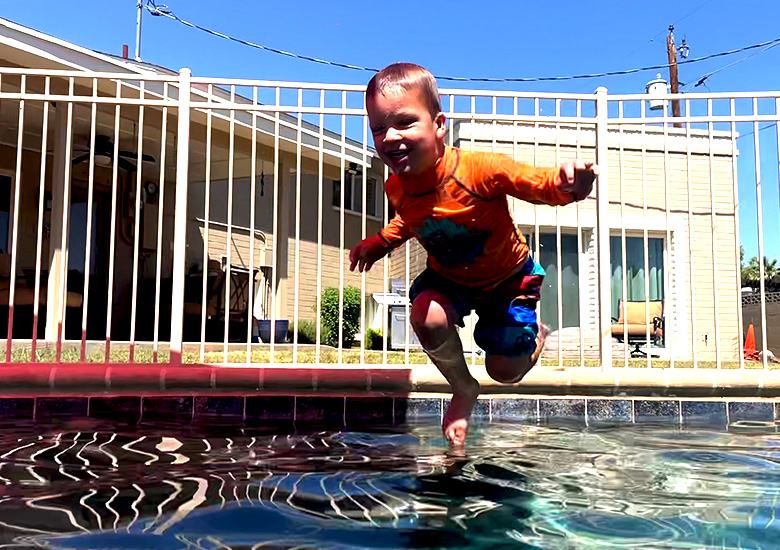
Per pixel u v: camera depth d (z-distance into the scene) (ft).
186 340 26.16
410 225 7.23
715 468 6.09
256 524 4.09
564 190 5.98
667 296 29.48
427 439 7.77
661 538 3.92
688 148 12.26
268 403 10.42
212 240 32.17
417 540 3.82
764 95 12.30
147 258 29.45
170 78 11.95
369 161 32.71
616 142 28.76
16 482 5.16
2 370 9.99
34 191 26.84
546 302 28.84
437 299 7.19
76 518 4.20
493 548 3.70
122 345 20.29
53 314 20.33
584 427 9.22
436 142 6.63
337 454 6.62
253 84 12.19
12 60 19.27
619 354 25.20
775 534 4.02
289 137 27.22
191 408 10.36
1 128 24.88
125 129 25.02
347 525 4.10
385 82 6.46
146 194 29.66
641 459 6.55
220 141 26.40
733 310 30.09
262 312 31.94
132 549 3.60
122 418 9.40
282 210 29.68
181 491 4.92
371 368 10.95
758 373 11.19
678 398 11.00
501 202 6.96
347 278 37.50
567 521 4.26
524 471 5.85
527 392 10.86
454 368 7.38
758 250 11.87
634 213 28.99
